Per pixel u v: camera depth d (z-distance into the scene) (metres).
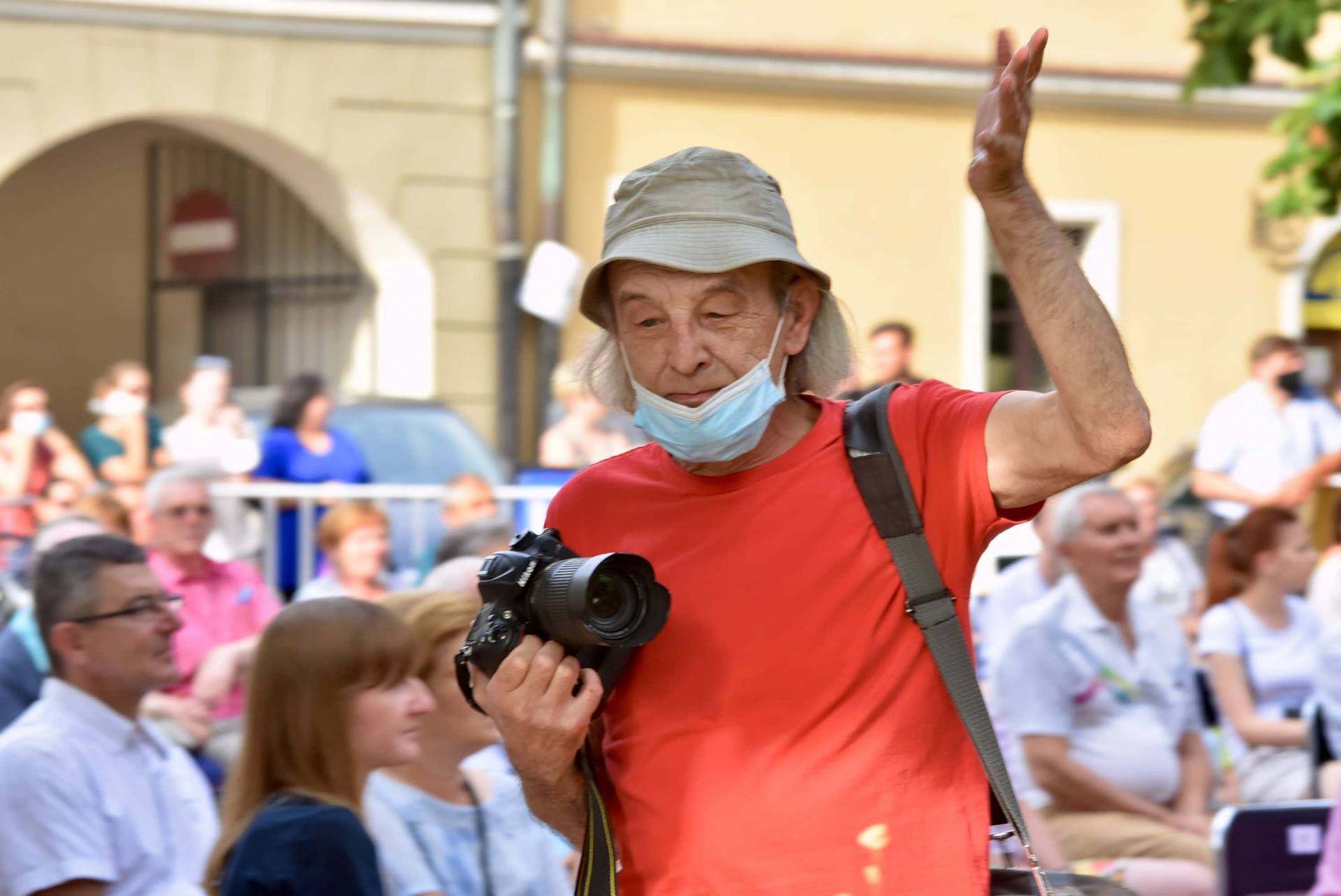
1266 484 14.36
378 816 5.70
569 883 6.18
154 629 5.94
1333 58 13.05
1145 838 7.93
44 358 22.28
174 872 6.00
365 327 19.75
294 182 19.17
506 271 18.95
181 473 9.10
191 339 21.97
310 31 18.33
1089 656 8.18
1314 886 6.30
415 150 18.75
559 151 19.05
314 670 5.20
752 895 3.71
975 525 3.84
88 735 5.85
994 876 3.87
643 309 3.87
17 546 12.27
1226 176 21.75
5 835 5.57
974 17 20.70
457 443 14.89
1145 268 21.53
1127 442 3.53
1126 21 21.27
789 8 20.02
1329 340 22.53
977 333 20.73
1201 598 12.59
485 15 18.72
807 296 4.01
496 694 3.75
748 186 3.88
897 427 3.92
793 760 3.75
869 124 20.28
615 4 19.41
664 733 3.84
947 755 3.81
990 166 3.54
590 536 4.07
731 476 3.97
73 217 22.19
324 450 13.04
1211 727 9.84
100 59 17.75
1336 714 8.46
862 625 3.78
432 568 10.10
